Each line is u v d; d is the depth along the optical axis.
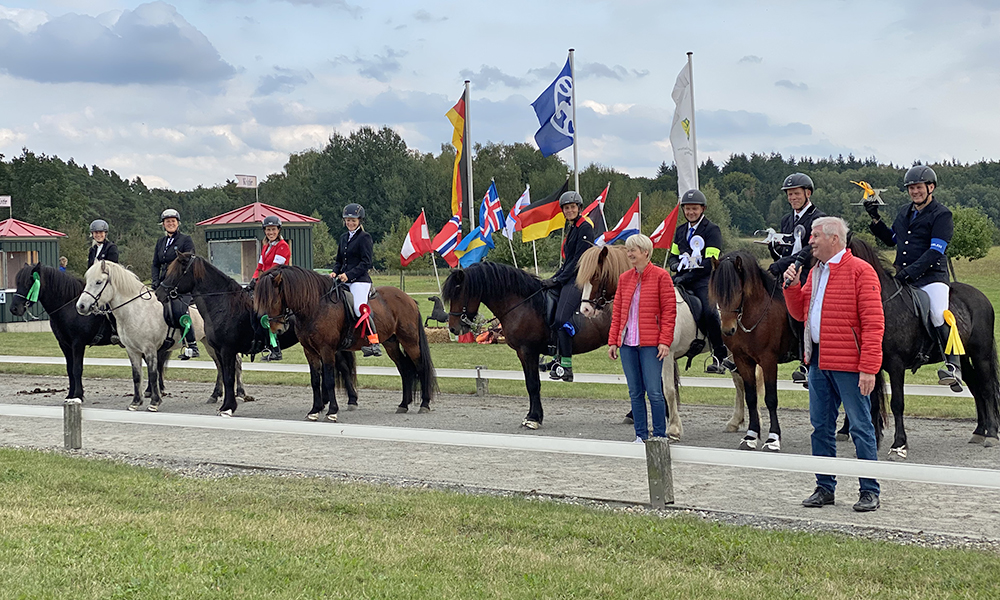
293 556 4.75
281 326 10.05
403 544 4.98
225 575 4.41
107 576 4.38
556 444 6.62
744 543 4.98
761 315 7.89
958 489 6.61
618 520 5.55
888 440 8.66
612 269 8.58
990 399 8.34
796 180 8.44
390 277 54.31
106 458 7.98
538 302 9.65
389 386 13.64
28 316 26.17
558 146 18.02
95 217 88.12
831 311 5.77
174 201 107.88
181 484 6.74
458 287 9.65
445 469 7.53
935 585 4.26
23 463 7.58
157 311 11.41
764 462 5.92
